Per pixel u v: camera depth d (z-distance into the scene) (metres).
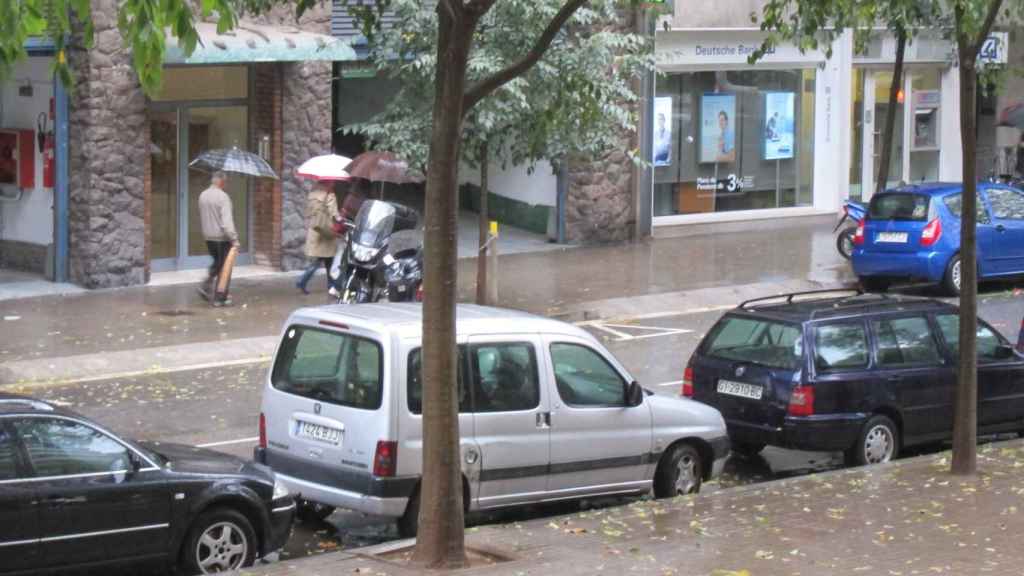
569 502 15.27
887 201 27.80
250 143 28.44
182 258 28.02
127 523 11.80
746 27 34.41
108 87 25.55
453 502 11.77
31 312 23.94
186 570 12.16
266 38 26.53
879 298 17.42
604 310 25.73
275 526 12.63
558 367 14.20
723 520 13.52
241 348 22.03
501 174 34.56
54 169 25.97
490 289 25.19
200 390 19.55
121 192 26.03
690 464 15.15
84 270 26.00
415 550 11.88
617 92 24.64
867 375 16.20
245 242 28.89
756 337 16.44
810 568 11.77
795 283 28.69
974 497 14.45
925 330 16.86
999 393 17.56
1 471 11.35
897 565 11.88
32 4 9.09
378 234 23.30
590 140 24.30
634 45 23.95
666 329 24.50
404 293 23.30
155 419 17.88
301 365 13.79
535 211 33.78
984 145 42.78
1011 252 27.98
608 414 14.42
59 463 11.62
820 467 17.05
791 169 36.84
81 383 19.80
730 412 16.42
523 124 23.69
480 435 13.61
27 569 11.41
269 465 13.93
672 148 34.47
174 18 8.75
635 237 33.59
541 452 13.98
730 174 35.66
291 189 28.52
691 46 33.78
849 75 37.25
